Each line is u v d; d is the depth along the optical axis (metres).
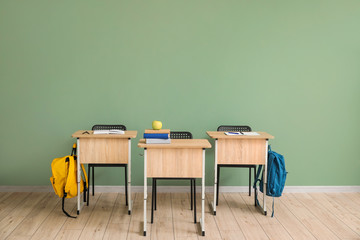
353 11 4.20
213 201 3.82
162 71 4.20
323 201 4.03
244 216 3.55
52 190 4.28
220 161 3.53
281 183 3.52
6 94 4.17
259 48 4.21
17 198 4.03
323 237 3.10
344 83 4.28
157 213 3.60
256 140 3.51
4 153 4.23
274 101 4.27
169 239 3.03
